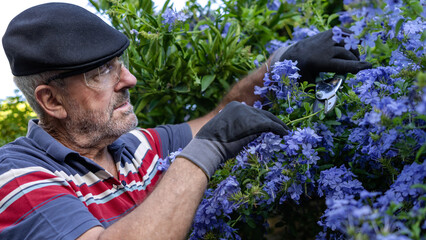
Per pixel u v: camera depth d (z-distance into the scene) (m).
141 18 1.75
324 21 1.86
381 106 0.86
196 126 1.57
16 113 2.60
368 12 0.88
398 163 1.12
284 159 1.17
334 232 1.21
